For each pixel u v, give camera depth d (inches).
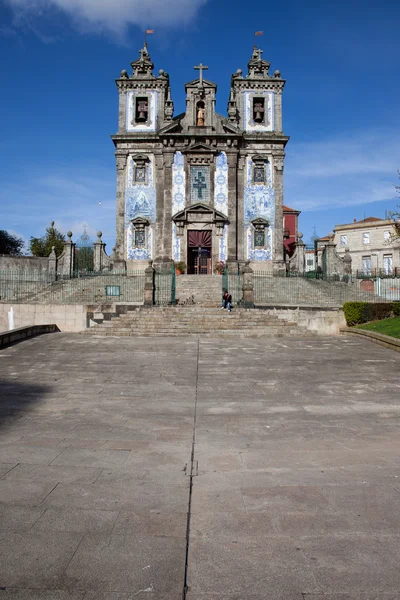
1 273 1443.2
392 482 213.3
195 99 1627.7
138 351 615.5
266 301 1173.1
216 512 185.0
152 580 143.8
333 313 872.9
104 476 218.8
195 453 251.1
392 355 589.3
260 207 1614.2
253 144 1619.1
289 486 208.8
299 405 354.6
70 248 1521.9
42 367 502.6
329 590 139.9
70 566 150.1
